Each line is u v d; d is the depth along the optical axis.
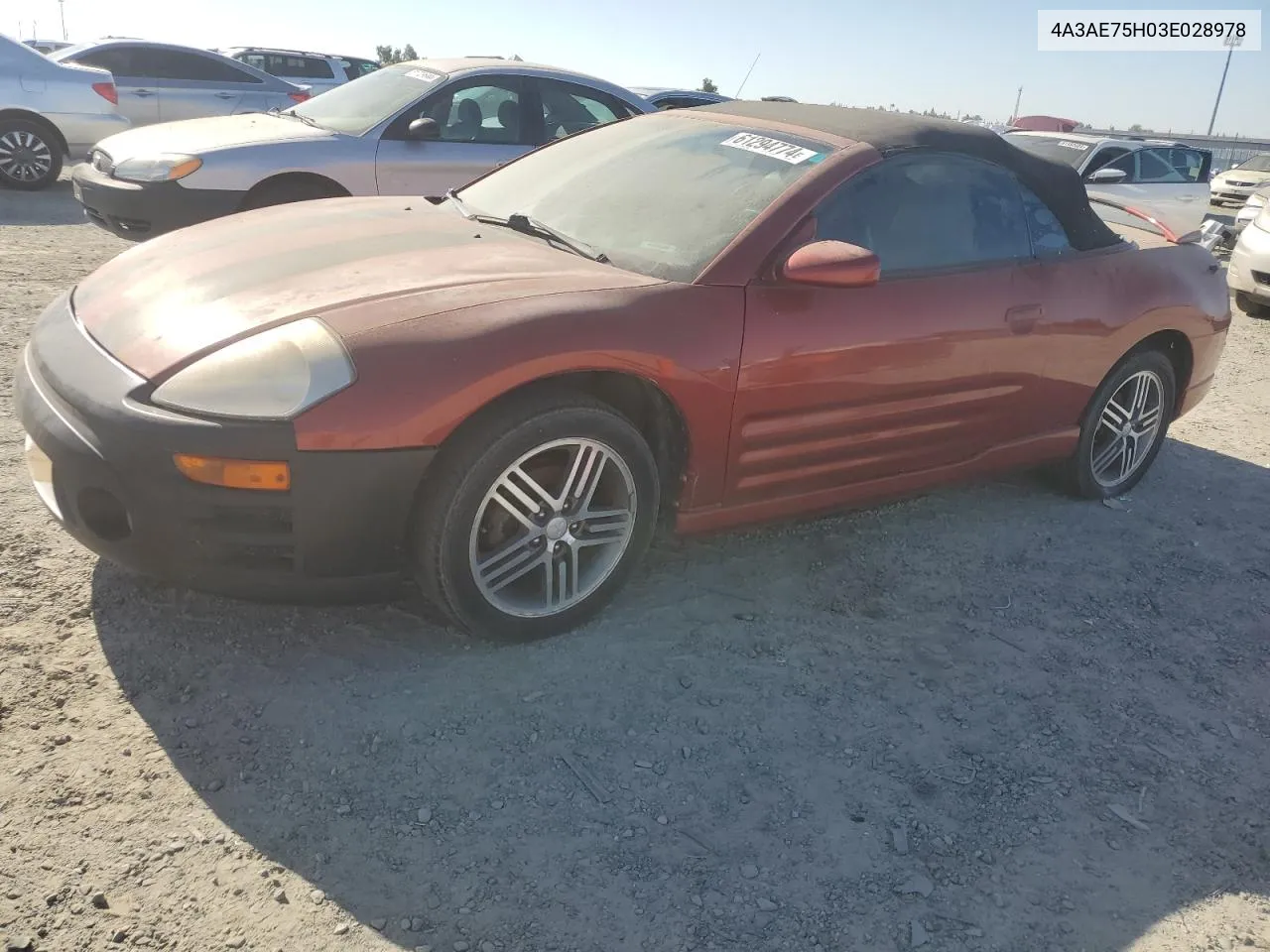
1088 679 2.98
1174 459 5.01
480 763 2.35
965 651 3.06
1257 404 6.19
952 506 4.15
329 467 2.30
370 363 2.34
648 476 2.84
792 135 3.40
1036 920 2.08
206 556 2.36
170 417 2.26
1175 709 2.88
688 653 2.88
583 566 2.88
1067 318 3.70
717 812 2.28
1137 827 2.38
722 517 3.10
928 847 2.25
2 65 9.86
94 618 2.71
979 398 3.53
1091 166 10.91
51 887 1.89
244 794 2.18
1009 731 2.69
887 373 3.19
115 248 7.61
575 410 2.60
